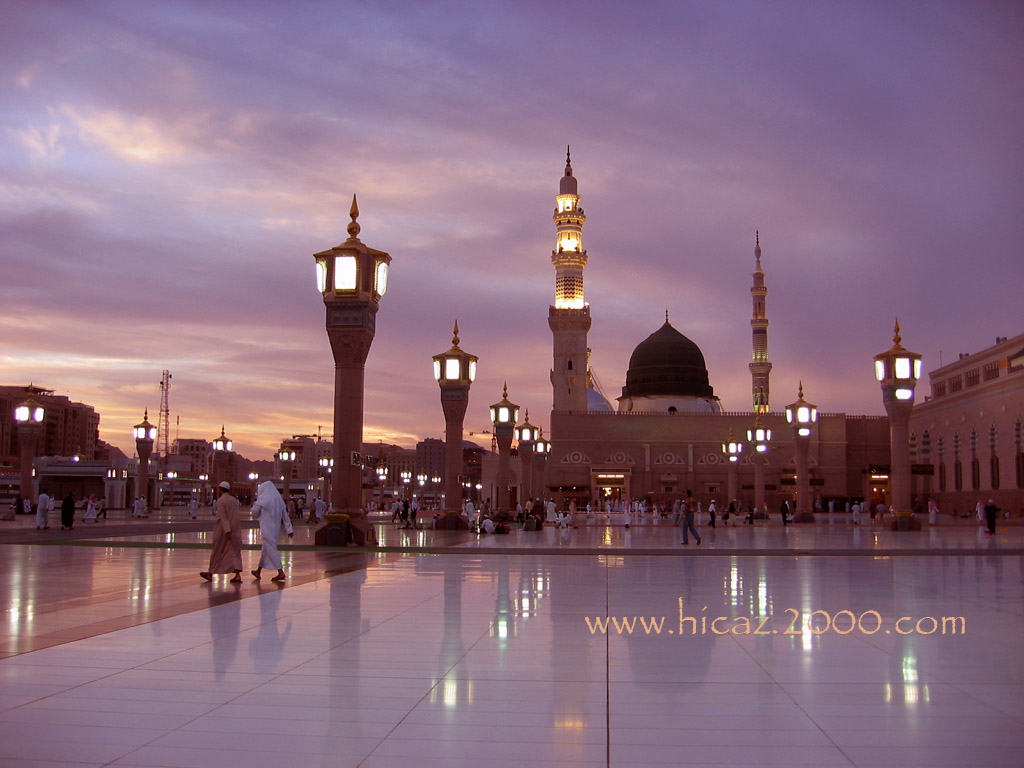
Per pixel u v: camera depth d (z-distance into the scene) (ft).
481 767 19.94
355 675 29.17
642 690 27.25
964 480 285.02
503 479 177.37
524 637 36.63
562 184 399.44
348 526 95.81
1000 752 21.16
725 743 21.80
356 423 96.22
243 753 20.85
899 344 165.68
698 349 424.46
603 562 79.61
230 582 57.88
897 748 21.44
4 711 24.47
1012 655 33.01
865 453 354.33
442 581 60.13
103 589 53.26
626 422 356.59
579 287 387.55
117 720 23.58
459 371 153.89
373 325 97.96
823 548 100.73
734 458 284.41
